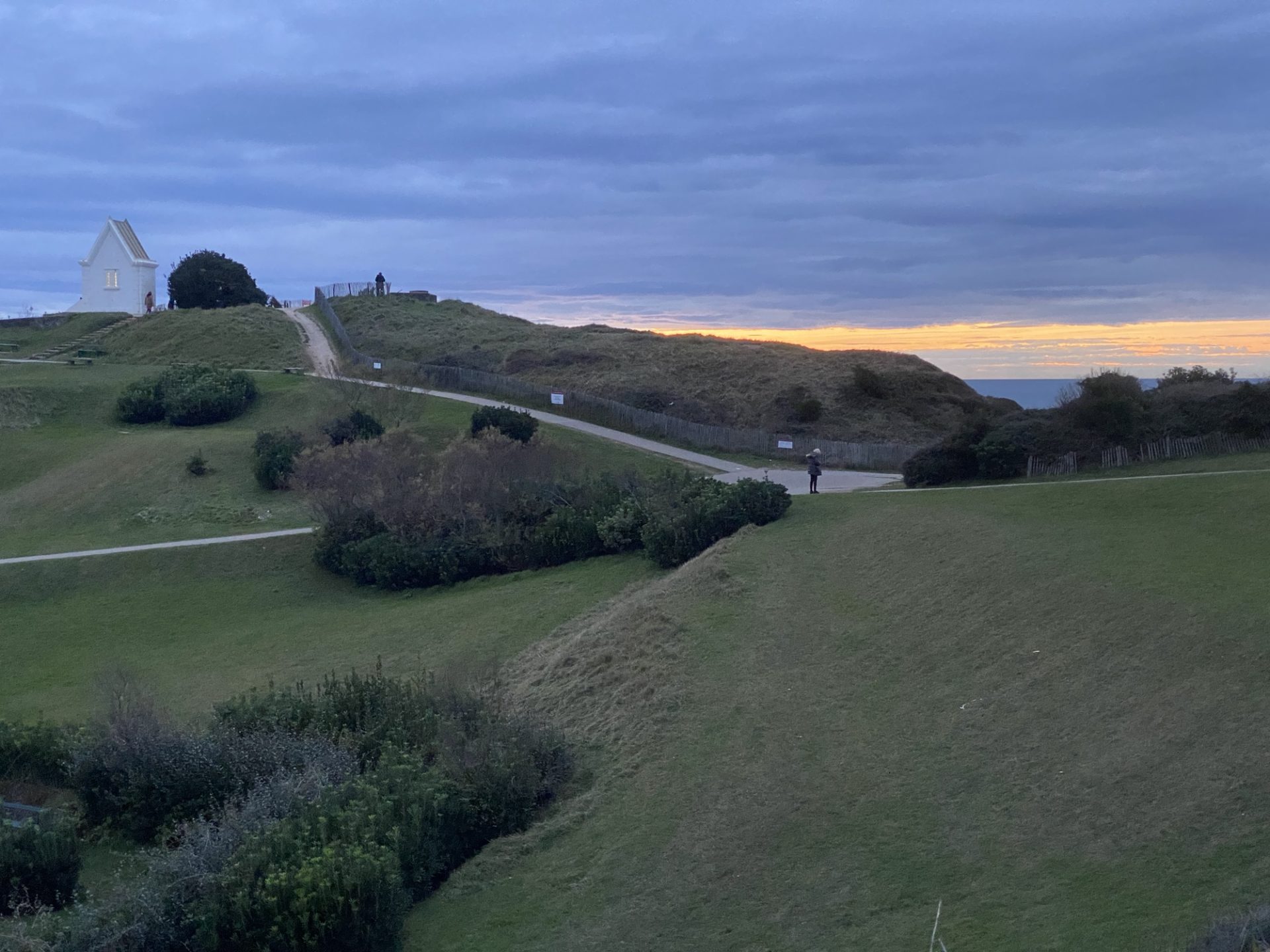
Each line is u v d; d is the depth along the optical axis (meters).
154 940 12.84
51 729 20.88
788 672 19.08
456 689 19.56
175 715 23.84
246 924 12.80
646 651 21.34
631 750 17.66
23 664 29.34
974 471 33.16
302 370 68.19
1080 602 18.23
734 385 63.06
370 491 35.84
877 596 21.80
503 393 59.91
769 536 27.59
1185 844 11.41
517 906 13.78
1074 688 15.56
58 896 15.19
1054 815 12.74
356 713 19.05
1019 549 21.86
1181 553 19.91
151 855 15.08
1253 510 22.31
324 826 13.94
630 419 53.34
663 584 25.98
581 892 13.77
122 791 17.80
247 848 13.66
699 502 29.58
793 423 56.16
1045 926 10.70
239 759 17.69
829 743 16.17
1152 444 31.41
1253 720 13.18
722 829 14.43
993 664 17.23
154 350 76.75
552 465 37.19
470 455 36.19
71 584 35.00
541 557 33.03
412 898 14.09
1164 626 16.34
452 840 15.45
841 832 13.72
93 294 96.81
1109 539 21.66
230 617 32.34
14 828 15.86
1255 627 15.48
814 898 12.50
